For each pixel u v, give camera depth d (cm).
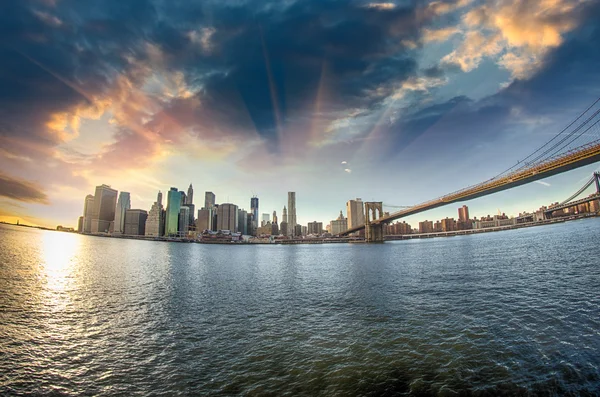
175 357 1962
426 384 1537
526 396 1395
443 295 3375
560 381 1491
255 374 1719
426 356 1842
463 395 1428
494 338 2050
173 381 1666
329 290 4053
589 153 6606
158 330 2481
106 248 14662
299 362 1847
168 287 4462
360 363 1798
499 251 8112
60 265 6769
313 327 2483
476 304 2906
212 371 1767
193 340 2255
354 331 2344
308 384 1592
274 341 2198
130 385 1634
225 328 2509
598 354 1723
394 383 1563
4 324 2598
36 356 1992
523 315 2481
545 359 1709
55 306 3228
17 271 5484
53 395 1552
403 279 4659
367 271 5944
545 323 2262
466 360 1761
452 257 7650
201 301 3503
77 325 2617
